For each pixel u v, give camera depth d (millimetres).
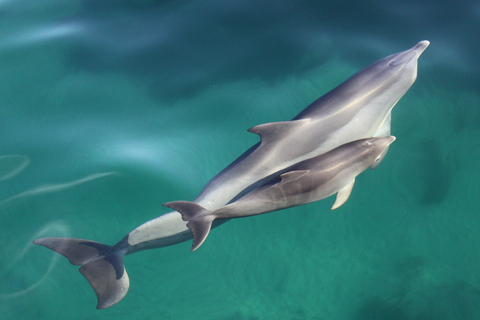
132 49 10930
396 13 11320
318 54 10555
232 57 10625
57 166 9070
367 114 8383
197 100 9953
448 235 8547
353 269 8297
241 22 11336
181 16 11617
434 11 11352
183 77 10336
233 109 9789
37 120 9703
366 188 9031
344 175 7523
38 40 11148
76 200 8727
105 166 9055
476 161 9258
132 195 8844
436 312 7820
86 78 10375
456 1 11547
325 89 9961
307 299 8047
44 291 7801
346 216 8789
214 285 8102
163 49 10883
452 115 9680
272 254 8438
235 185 7930
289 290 8133
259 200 7238
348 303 8008
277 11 11508
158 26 11422
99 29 11422
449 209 8812
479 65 10352
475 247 8414
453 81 10102
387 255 8430
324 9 11492
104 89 10188
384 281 8172
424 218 8727
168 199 8828
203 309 7891
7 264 8031
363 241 8570
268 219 8758
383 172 9164
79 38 11211
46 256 8148
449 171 9148
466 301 7871
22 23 11609
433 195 8945
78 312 7695
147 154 9195
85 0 12086
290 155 7980
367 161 7723
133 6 11961
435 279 8148
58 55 10828
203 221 7234
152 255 8305
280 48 10727
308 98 9836
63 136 9461
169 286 8070
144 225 7992
